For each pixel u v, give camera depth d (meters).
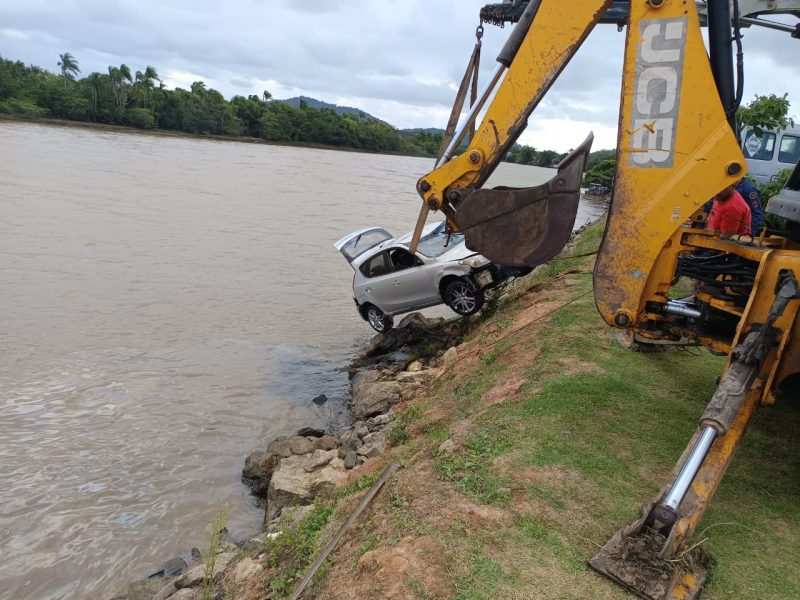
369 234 15.05
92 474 8.74
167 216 30.58
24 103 99.69
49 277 18.58
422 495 4.75
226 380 12.21
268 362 13.34
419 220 5.22
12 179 37.62
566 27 4.57
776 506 4.61
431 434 6.74
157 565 7.04
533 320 9.76
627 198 4.61
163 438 9.84
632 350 7.53
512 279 14.50
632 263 4.70
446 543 4.13
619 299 4.79
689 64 4.30
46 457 9.08
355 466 7.85
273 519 7.16
